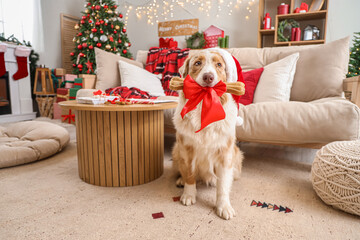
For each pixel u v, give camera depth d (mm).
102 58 2633
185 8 5125
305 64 2209
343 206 1157
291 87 2242
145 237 985
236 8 4672
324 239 988
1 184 1494
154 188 1483
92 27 4480
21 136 2264
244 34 4668
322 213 1192
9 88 3963
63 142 2195
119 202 1287
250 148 2545
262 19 4359
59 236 987
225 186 1224
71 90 3705
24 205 1233
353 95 1839
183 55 2799
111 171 1473
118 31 4711
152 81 2682
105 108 1302
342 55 2107
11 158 1780
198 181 1584
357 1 3855
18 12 4445
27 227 1045
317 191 1301
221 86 1049
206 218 1140
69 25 5352
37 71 4414
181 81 1162
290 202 1307
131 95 2223
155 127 1583
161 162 1700
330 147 1291
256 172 1776
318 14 3801
